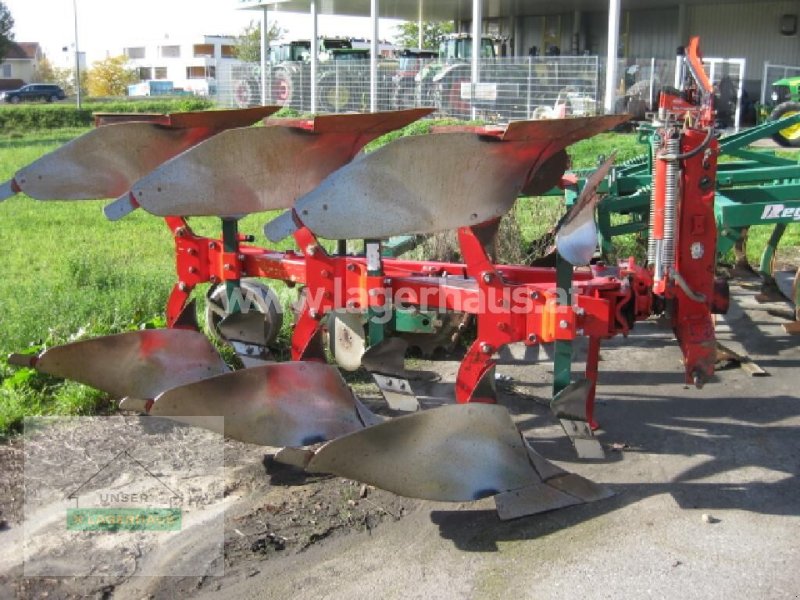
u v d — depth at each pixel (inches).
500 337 175.6
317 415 185.5
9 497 171.9
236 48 2600.9
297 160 190.2
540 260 280.8
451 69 956.0
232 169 184.5
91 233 464.1
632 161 363.6
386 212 158.1
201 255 223.0
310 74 1130.0
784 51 1127.0
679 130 187.2
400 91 1013.8
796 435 204.5
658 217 188.9
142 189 176.9
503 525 164.4
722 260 351.9
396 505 171.8
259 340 228.4
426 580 148.2
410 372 239.3
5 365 229.3
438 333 253.4
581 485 174.4
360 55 1195.9
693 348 190.5
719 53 1184.2
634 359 259.9
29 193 204.1
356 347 222.5
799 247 403.5
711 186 190.4
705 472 185.6
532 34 1411.2
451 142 157.0
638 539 159.2
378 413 213.9
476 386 173.2
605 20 1305.4
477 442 164.4
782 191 253.3
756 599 141.6
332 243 363.3
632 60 1034.7
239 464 187.8
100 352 202.7
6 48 2342.5
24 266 375.9
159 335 208.7
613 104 832.9
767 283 313.9
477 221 164.1
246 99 1248.8
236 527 163.3
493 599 142.7
